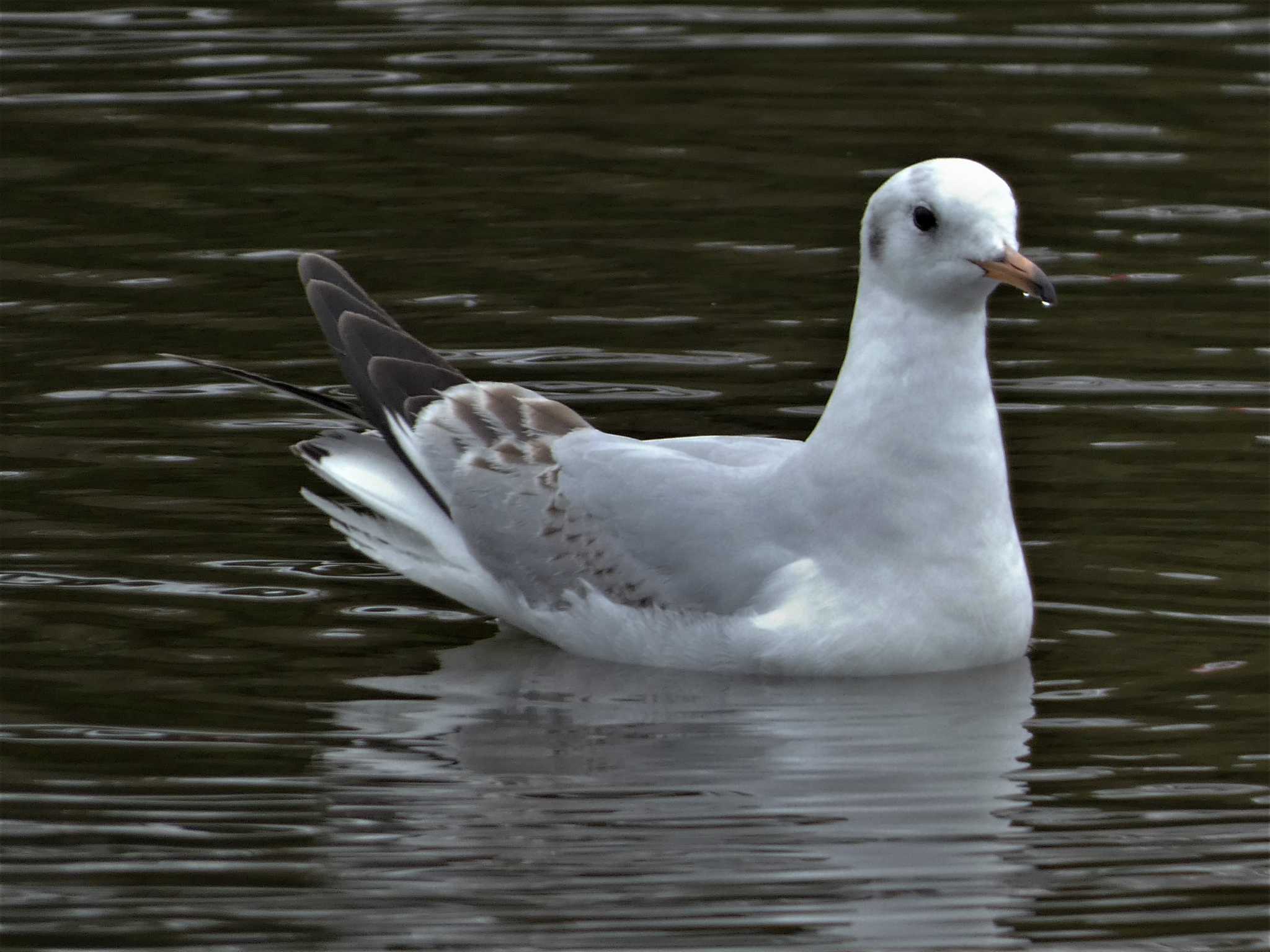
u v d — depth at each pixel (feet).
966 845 32.30
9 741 35.94
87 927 30.01
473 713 37.52
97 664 39.22
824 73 80.74
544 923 29.96
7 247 62.39
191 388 52.65
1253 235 63.52
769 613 38.75
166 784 34.42
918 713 37.27
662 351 55.01
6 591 42.22
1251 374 53.01
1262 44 83.76
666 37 85.97
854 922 29.94
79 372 53.52
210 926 29.99
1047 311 57.93
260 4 91.30
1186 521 44.91
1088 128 73.61
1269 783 34.27
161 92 78.02
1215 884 30.99
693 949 29.30
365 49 84.33
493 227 64.69
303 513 46.37
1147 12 89.04
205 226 64.39
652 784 34.50
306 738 36.32
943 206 37.17
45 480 47.47
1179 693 37.93
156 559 43.88
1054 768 34.88
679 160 70.90
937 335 38.01
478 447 42.09
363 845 32.35
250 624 41.34
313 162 70.64
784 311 57.98
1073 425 50.16
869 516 38.34
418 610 42.78
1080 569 42.98
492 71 81.20
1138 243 62.95
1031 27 86.89
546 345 55.36
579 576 40.45
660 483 40.11
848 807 33.58
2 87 78.23
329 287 45.29
